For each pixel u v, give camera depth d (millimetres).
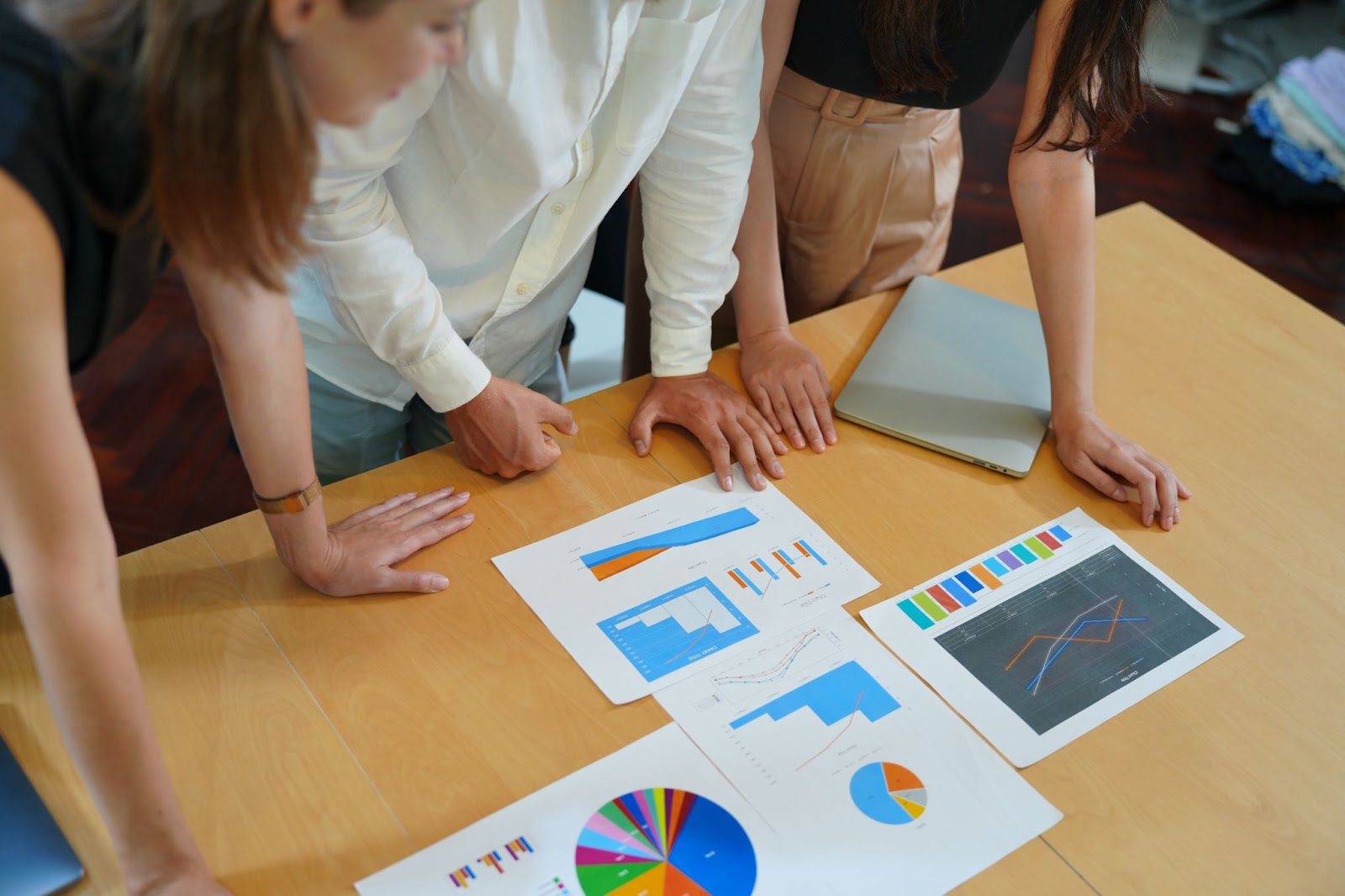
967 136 3490
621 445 1334
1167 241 1751
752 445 1326
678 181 1317
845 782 996
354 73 704
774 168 1645
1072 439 1358
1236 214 3287
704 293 1375
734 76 1250
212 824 934
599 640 1104
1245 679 1135
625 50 1109
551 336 1543
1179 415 1443
